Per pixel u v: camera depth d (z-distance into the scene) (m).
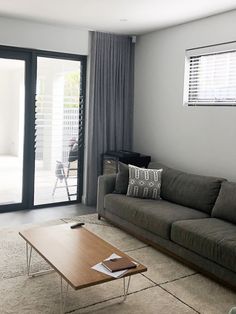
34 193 5.30
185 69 4.76
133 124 5.77
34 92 5.06
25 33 4.80
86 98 5.48
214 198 3.90
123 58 5.57
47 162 5.35
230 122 4.19
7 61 4.84
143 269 2.54
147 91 5.44
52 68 5.20
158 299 2.85
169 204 4.16
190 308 2.73
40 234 3.16
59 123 5.37
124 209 4.16
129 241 4.07
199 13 4.24
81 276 2.40
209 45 4.39
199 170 4.62
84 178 5.62
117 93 5.59
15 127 5.04
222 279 3.03
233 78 4.20
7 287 2.94
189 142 4.75
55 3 3.99
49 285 3.00
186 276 3.26
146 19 4.58
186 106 4.76
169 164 5.10
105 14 4.41
